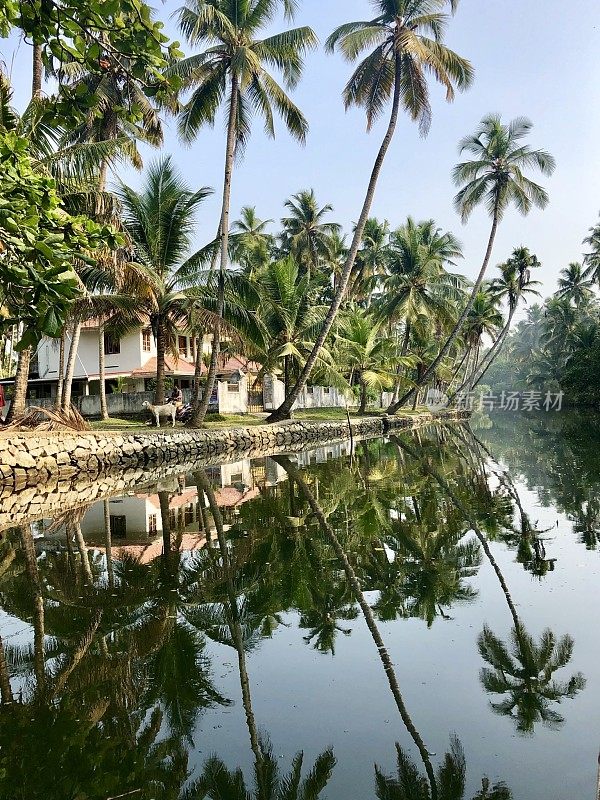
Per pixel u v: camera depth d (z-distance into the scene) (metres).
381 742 4.06
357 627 6.18
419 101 23.16
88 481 16.45
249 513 12.33
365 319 36.53
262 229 46.75
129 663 5.39
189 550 9.45
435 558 8.69
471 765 3.76
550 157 33.44
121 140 15.55
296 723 4.34
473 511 12.02
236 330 21.50
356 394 38.62
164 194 21.38
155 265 21.95
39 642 5.89
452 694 4.73
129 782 3.71
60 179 14.29
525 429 39.72
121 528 11.08
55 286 3.31
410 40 21.38
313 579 7.84
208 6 19.80
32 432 16.44
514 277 48.53
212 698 4.73
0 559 9.05
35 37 3.83
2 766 3.90
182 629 6.22
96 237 3.71
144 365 31.94
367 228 49.72
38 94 15.27
